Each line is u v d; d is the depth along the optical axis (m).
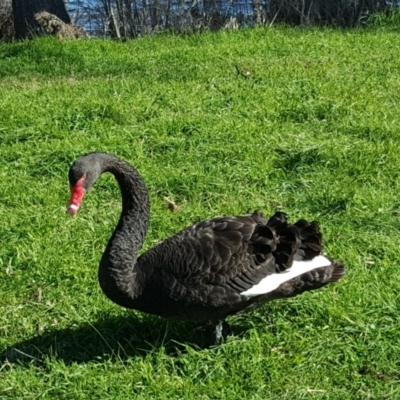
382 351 1.52
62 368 1.52
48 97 3.12
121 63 3.77
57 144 2.58
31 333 1.66
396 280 1.77
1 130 2.75
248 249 1.51
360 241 1.97
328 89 3.02
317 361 1.51
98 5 4.99
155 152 2.55
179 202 2.25
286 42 3.98
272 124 2.69
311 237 1.56
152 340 1.62
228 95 3.01
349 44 3.92
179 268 1.48
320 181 2.31
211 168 2.39
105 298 1.75
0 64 3.90
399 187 2.26
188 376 1.49
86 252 1.98
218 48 3.90
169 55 3.81
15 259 1.95
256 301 1.53
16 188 2.33
